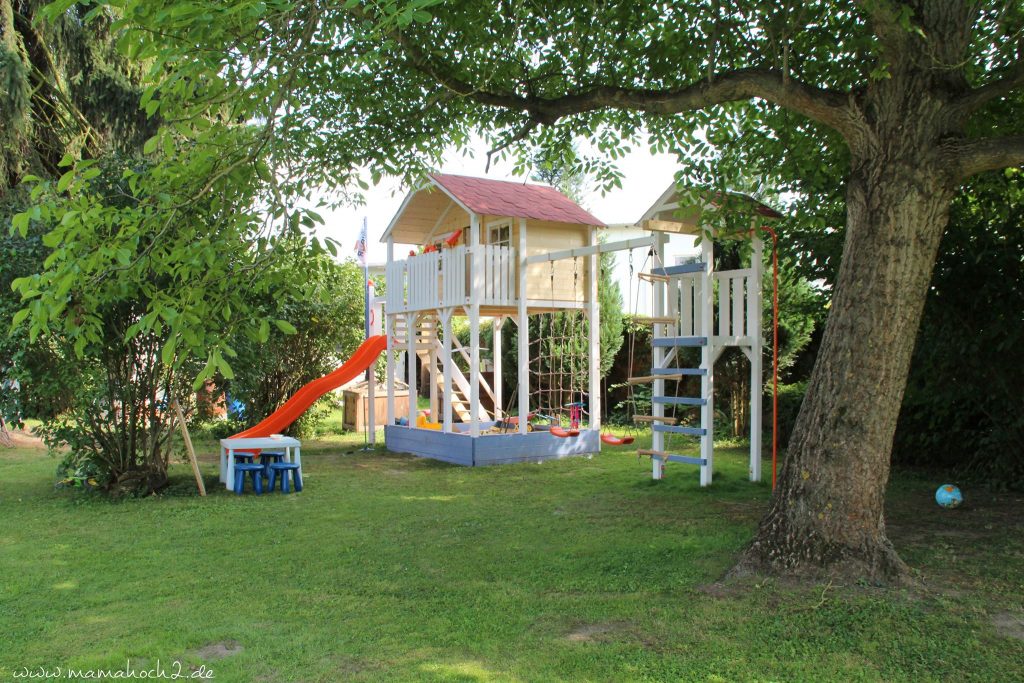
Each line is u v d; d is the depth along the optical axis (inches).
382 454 527.8
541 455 492.1
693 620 178.2
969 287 337.1
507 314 573.3
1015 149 188.9
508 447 480.4
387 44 168.9
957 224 331.0
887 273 198.4
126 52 158.7
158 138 174.7
